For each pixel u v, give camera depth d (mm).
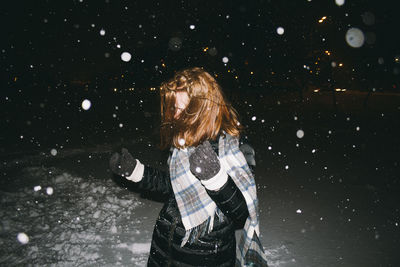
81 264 2590
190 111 1355
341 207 4016
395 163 6316
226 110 1423
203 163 1148
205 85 1385
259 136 9438
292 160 6531
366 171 5742
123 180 4797
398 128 10750
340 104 18375
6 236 2953
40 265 2545
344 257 2826
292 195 4441
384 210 3945
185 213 1395
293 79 16547
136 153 6816
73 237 3008
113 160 1506
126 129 10016
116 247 2887
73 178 4789
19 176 4812
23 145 6895
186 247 1396
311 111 15852
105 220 3447
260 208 3945
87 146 7191
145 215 3621
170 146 1568
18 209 3562
